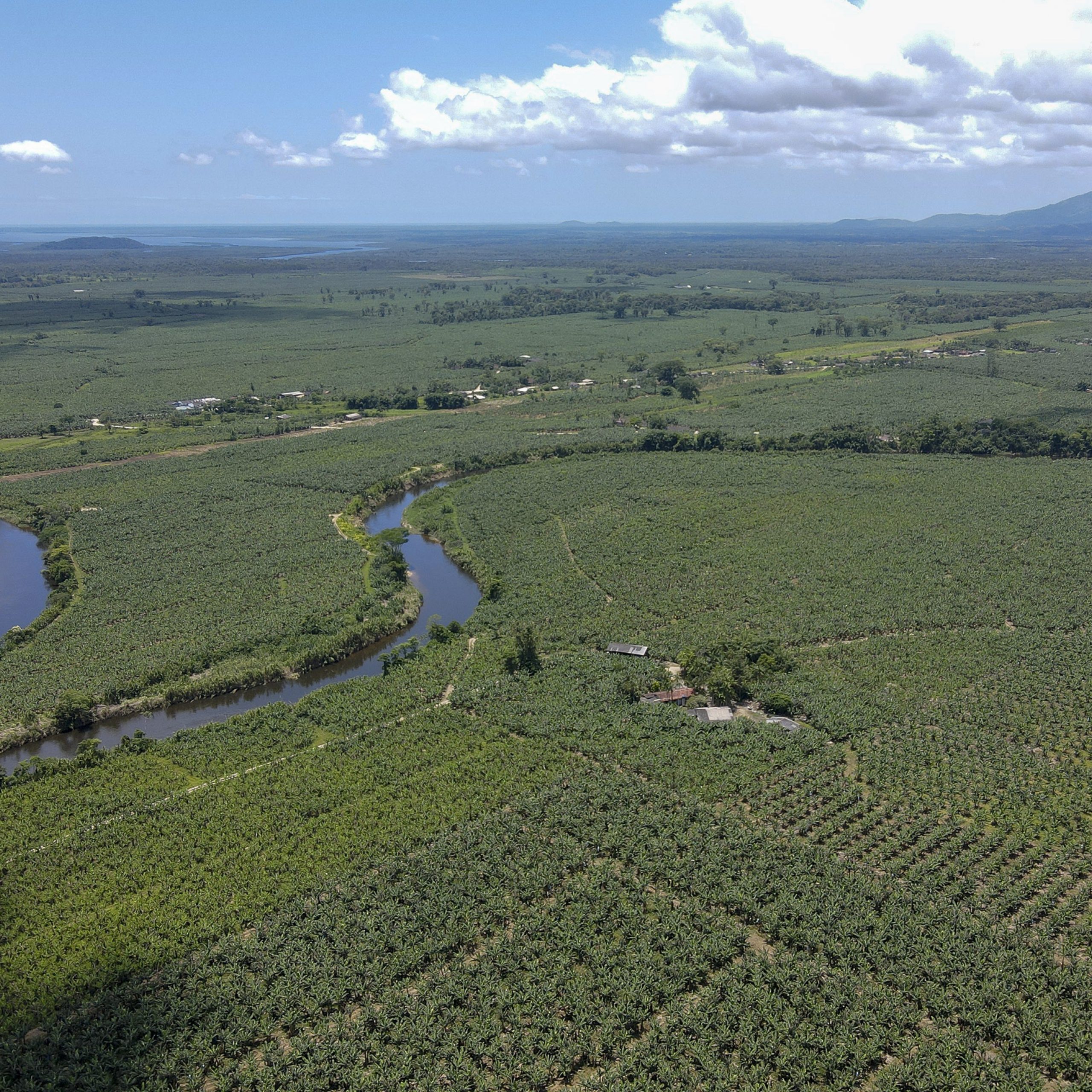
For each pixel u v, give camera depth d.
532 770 89.44
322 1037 58.88
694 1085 54.97
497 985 62.75
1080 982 60.94
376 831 79.94
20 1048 58.03
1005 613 122.94
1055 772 86.44
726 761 89.00
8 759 97.56
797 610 124.44
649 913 69.88
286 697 110.25
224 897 72.56
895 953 63.66
